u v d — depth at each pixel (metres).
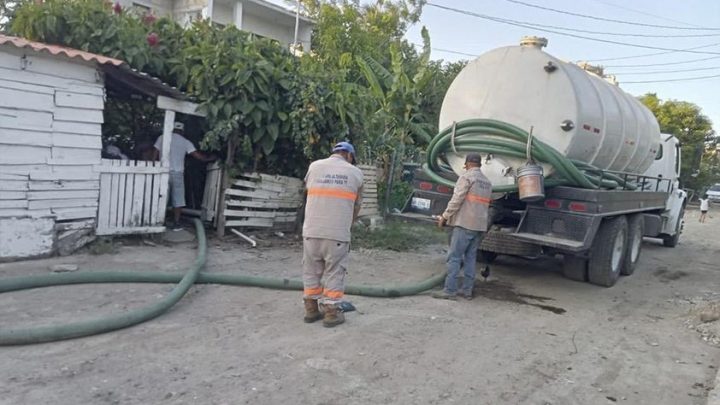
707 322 6.44
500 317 6.12
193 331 4.89
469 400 4.02
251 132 8.77
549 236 7.09
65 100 6.82
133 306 5.39
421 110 16.78
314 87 8.71
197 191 9.45
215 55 8.29
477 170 6.63
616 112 8.10
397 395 3.98
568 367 4.84
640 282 8.79
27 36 8.05
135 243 7.86
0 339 4.20
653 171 11.89
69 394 3.62
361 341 4.95
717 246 14.37
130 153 9.43
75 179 7.02
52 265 6.51
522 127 7.34
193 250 7.89
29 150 6.58
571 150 7.11
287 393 3.86
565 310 6.68
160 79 8.70
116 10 8.73
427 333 5.33
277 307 5.75
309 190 5.30
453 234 6.69
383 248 9.48
